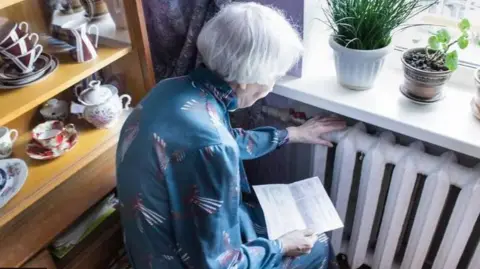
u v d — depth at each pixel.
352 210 1.55
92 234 1.33
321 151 1.35
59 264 1.24
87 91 1.33
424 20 1.30
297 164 1.61
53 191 1.21
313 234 1.19
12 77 1.13
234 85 1.02
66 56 1.25
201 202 0.94
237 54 0.94
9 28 1.13
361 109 1.20
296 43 1.00
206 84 1.01
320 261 1.27
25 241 1.09
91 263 1.32
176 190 0.94
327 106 1.27
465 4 1.22
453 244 1.19
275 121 1.50
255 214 1.32
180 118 0.94
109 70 1.43
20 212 1.14
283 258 1.20
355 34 1.15
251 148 1.27
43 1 1.30
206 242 0.98
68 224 1.14
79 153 1.27
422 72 1.10
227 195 0.95
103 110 1.31
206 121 0.94
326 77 1.35
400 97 1.24
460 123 1.12
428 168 1.14
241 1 1.27
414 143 1.22
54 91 1.12
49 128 1.32
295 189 1.31
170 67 1.53
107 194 1.30
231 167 0.93
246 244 1.12
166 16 1.36
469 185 1.08
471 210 1.10
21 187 1.15
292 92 1.32
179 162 0.92
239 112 1.53
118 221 1.37
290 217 1.23
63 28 1.22
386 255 1.38
